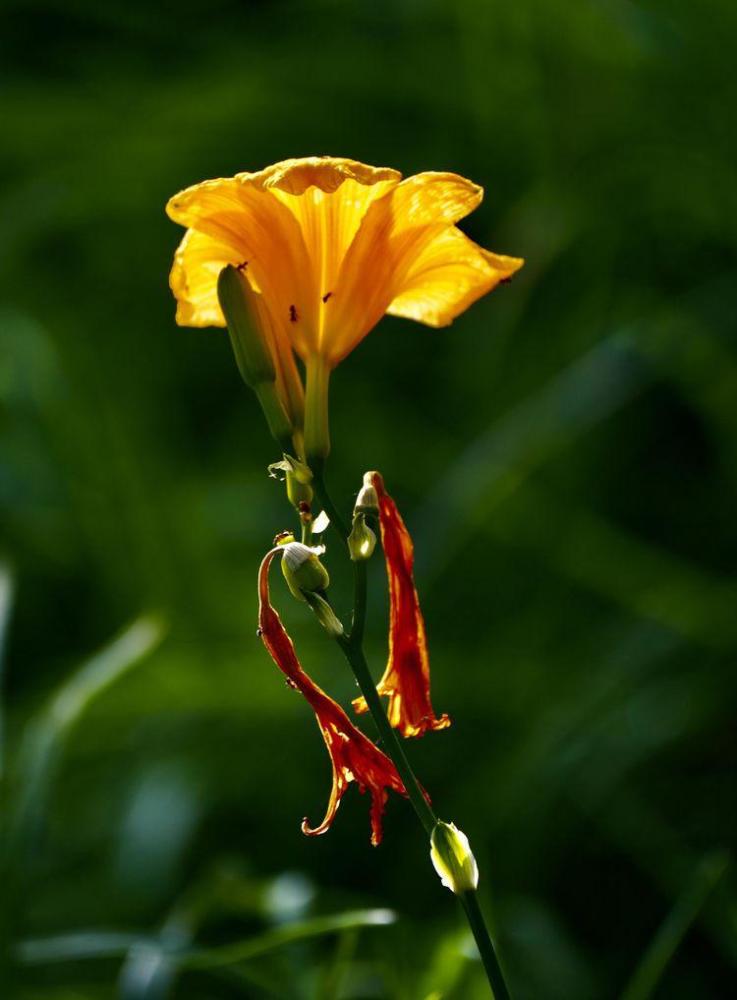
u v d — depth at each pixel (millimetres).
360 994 1999
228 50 2766
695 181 2389
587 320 2588
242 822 2400
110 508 2598
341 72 2678
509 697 2352
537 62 2439
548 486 2561
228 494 2879
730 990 2047
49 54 2830
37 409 2670
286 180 1696
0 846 1939
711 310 2264
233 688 2367
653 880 2148
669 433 2611
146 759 2436
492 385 2658
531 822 2141
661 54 2262
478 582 2518
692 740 2283
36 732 1984
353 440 2842
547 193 2494
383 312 1754
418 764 2334
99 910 2195
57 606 2848
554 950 2025
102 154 2824
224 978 2082
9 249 2906
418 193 1725
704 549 2498
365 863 2281
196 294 1757
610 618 2420
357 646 1714
